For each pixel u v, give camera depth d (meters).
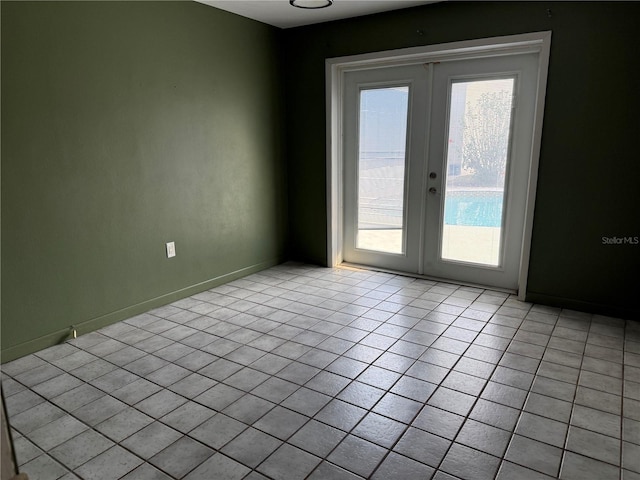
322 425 1.97
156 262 3.31
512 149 3.41
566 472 1.68
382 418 2.01
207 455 1.79
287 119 4.38
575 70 2.93
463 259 3.82
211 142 3.63
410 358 2.55
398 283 3.86
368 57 3.75
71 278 2.78
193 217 3.56
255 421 2.00
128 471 1.71
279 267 4.42
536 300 3.35
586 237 3.09
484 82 3.44
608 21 2.78
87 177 2.79
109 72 2.83
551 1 2.93
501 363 2.48
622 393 2.18
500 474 1.67
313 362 2.52
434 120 3.70
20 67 2.40
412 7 3.47
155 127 3.17
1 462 0.87
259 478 1.67
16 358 2.57
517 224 3.51
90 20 2.70
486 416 2.02
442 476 1.67
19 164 2.46
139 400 2.17
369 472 1.69
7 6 2.32
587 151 2.98
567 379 2.31
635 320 3.02
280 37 4.20
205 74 3.50
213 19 3.50
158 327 3.01
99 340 2.81
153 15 3.06
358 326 2.99
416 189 3.92
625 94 2.81
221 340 2.80
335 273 4.19
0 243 2.42
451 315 3.15
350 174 4.26
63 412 2.08
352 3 3.38
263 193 4.24
